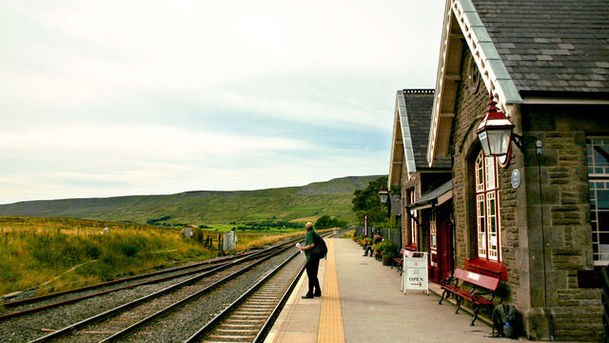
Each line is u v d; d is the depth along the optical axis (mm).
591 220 7668
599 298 7238
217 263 24641
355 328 7867
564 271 7297
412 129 19047
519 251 7605
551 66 7828
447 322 8359
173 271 20047
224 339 7801
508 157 8023
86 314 10328
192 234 33188
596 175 7730
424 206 13055
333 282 13914
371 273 16312
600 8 9398
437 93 11680
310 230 11352
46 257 18172
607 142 7883
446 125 12039
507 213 8148
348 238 52281
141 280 16688
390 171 22234
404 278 11695
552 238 7367
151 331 8430
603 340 6992
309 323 8250
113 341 7621
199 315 9992
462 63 10906
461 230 10797
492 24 8922
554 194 7461
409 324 8188
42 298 12312
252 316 9797
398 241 21531
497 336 7340
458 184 11102
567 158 7547
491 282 8281
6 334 8422
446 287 10125
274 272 18312
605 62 7906
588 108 7660
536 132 7586
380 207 36719
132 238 24906
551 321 7113
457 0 9391
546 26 8875
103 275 18062
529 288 7254
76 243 20344
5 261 16266
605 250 7625
